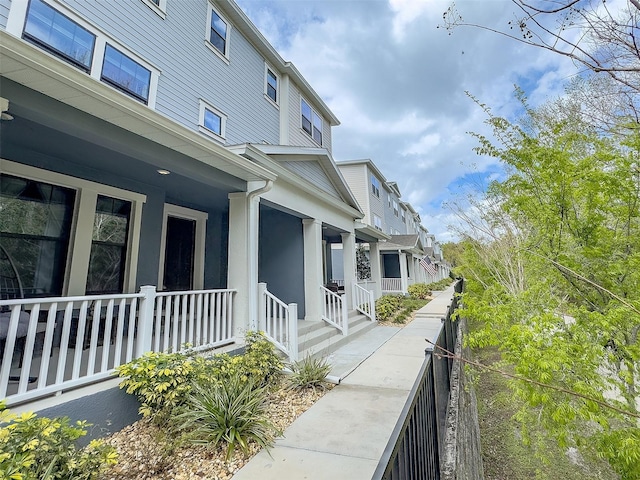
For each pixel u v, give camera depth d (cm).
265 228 896
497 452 516
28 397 271
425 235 4241
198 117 748
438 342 385
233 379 356
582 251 283
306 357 566
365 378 500
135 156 393
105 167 501
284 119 1057
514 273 628
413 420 199
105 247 545
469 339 329
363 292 1107
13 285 432
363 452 294
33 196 454
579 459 468
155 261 620
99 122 338
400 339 777
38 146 414
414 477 188
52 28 495
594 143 298
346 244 1054
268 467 273
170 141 392
